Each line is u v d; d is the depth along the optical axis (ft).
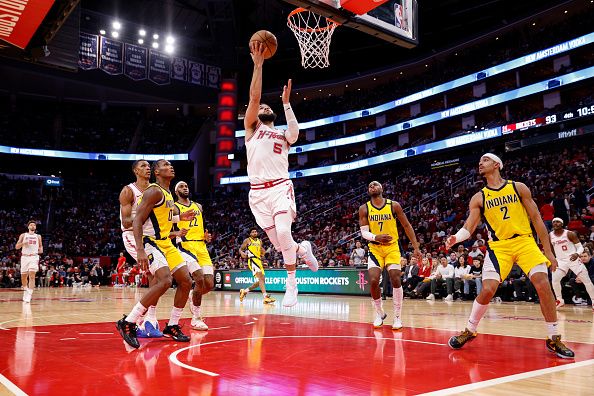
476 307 15.16
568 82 74.08
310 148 113.60
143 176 18.53
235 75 119.03
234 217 103.14
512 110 90.17
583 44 73.05
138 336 17.93
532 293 39.58
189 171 129.08
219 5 100.73
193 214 17.03
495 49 93.56
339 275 49.19
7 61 94.68
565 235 33.12
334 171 107.96
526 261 14.70
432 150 91.40
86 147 114.52
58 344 16.26
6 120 110.32
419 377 10.89
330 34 28.78
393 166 103.86
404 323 23.17
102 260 90.48
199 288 20.84
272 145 14.07
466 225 15.39
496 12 96.94
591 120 76.74
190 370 11.72
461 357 13.53
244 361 12.91
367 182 100.83
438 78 97.45
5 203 103.19
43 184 112.06
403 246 64.08
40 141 110.83
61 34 37.83
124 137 119.03
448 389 9.75
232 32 110.52
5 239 92.99
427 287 46.26
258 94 13.69
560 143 76.84
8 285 75.25
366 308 32.45
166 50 102.94
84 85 106.11
